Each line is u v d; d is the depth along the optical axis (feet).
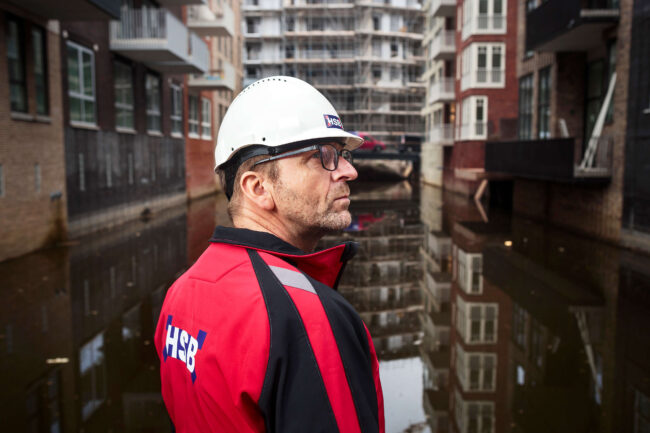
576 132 49.44
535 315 22.29
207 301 3.05
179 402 3.20
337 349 2.76
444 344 19.27
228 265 3.16
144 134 59.57
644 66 34.40
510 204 70.13
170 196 70.59
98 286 26.58
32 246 35.53
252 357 2.67
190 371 3.01
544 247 38.45
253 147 3.48
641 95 34.86
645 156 34.06
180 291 3.35
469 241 41.91
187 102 79.87
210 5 91.97
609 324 20.79
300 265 3.34
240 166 3.56
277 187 3.43
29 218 35.01
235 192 3.65
